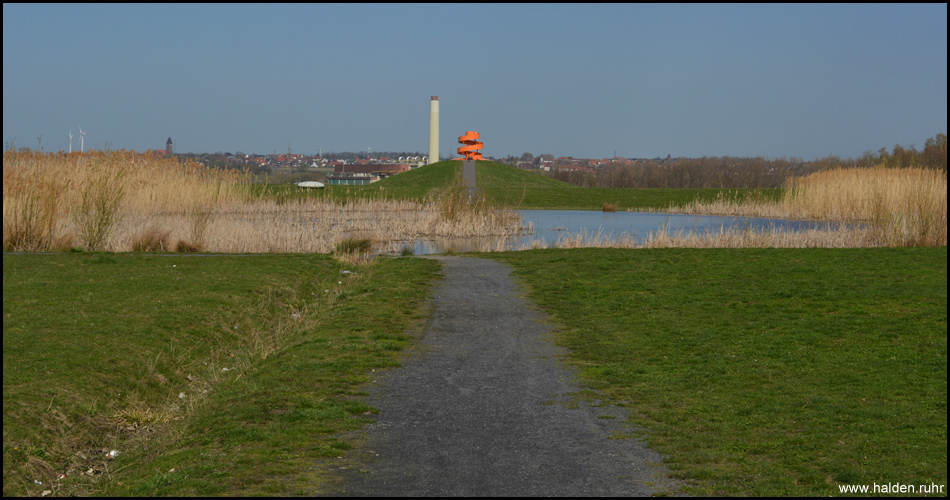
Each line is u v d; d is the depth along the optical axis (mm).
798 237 27891
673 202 61875
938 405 8547
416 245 29781
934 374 9805
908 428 7805
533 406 8977
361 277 19562
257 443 7652
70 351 10344
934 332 12094
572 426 8211
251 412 8648
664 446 7551
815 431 7832
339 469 6902
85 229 23172
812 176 48000
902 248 24734
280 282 17484
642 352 11625
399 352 11719
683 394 9398
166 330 12164
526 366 10906
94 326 11852
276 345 12695
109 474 7348
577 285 17922
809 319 13406
